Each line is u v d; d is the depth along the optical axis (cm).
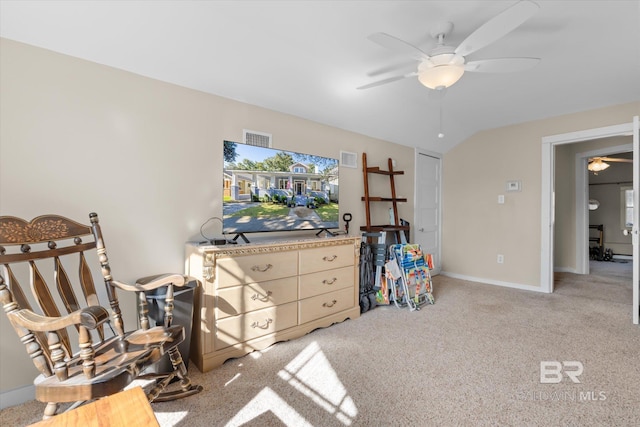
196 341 202
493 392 173
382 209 400
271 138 283
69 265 185
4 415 156
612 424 146
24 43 171
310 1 175
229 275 207
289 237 295
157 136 217
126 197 204
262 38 208
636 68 259
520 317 295
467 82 287
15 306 117
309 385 180
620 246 691
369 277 331
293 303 245
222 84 239
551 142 384
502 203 427
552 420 149
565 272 515
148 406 88
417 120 372
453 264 482
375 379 186
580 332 256
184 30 190
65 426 79
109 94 198
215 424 147
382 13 185
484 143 446
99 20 171
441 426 146
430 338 246
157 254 217
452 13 185
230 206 238
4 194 166
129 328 204
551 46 224
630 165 681
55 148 180
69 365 127
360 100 305
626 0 174
